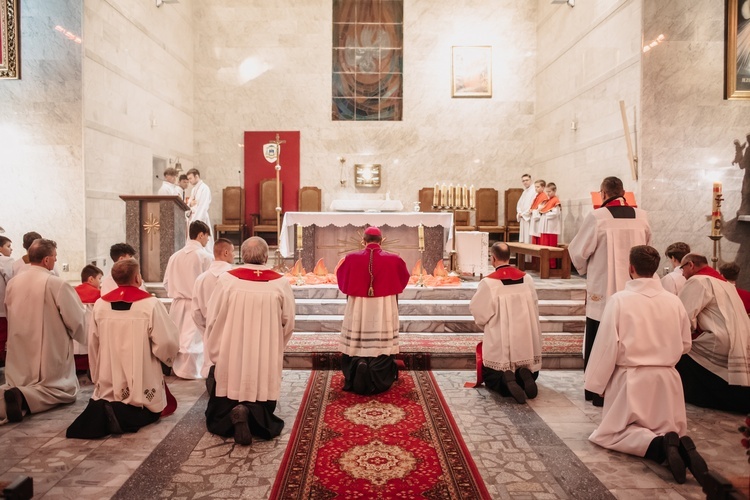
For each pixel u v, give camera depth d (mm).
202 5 14234
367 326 5262
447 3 14242
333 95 14367
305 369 6082
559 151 12359
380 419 4539
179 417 4590
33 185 9031
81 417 4164
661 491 3336
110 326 4223
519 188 14031
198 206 10195
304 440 4090
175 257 5926
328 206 14320
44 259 4875
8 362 4750
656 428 3803
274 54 14266
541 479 3506
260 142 14273
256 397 4152
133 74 10766
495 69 14227
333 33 14320
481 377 5355
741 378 4617
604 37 10000
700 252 8602
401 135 14305
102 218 9586
